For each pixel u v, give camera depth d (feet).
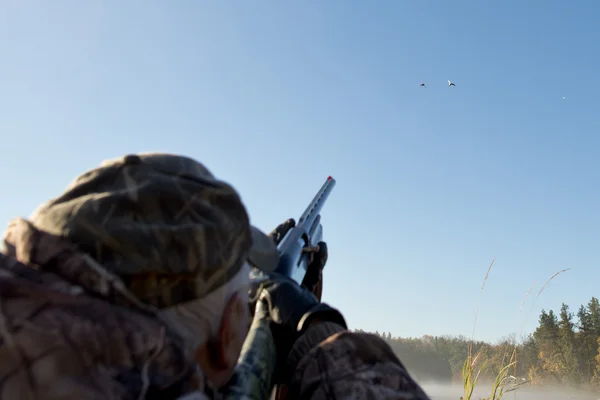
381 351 4.45
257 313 5.45
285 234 8.07
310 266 8.19
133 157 3.60
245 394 4.41
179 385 2.96
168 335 3.05
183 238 3.30
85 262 3.01
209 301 3.58
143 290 3.19
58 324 2.64
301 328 5.18
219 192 3.71
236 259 3.71
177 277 3.28
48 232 3.22
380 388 4.11
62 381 2.54
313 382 4.35
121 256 3.15
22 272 2.90
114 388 2.67
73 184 3.55
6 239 3.39
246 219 3.90
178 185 3.50
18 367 2.48
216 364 3.82
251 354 4.82
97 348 2.71
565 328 328.49
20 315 2.59
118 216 3.25
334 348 4.45
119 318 2.89
